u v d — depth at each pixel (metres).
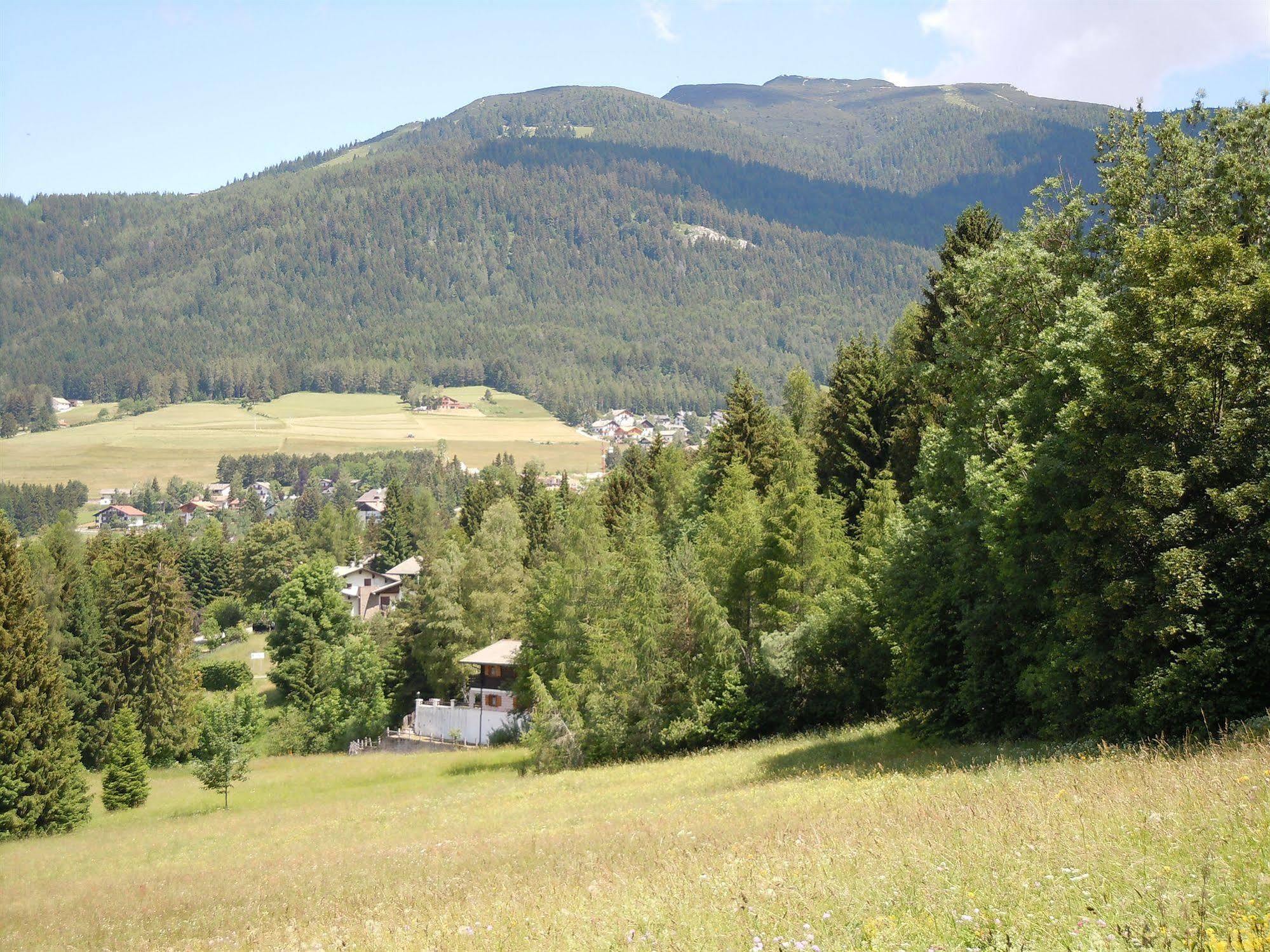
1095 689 22.78
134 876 32.53
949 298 54.09
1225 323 19.98
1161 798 11.48
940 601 31.19
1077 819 11.17
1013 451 27.09
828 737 37.62
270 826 42.16
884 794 18.73
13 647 50.66
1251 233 29.33
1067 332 28.41
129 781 55.38
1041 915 7.93
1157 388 20.70
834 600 43.16
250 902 21.73
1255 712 19.53
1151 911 7.64
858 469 58.88
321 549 178.62
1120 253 33.56
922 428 52.84
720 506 59.19
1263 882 7.85
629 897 11.66
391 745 70.00
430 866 22.00
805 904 9.48
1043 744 24.28
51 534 103.31
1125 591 20.70
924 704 31.41
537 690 48.69
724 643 45.94
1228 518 20.08
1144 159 34.44
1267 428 19.77
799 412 87.56
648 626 46.62
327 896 20.30
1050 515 24.48
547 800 35.19
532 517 94.75
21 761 49.16
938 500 34.25
